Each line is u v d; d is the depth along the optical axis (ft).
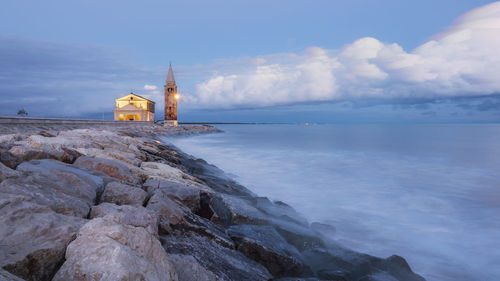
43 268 8.67
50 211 10.82
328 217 37.83
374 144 141.28
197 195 23.61
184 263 11.98
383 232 33.01
